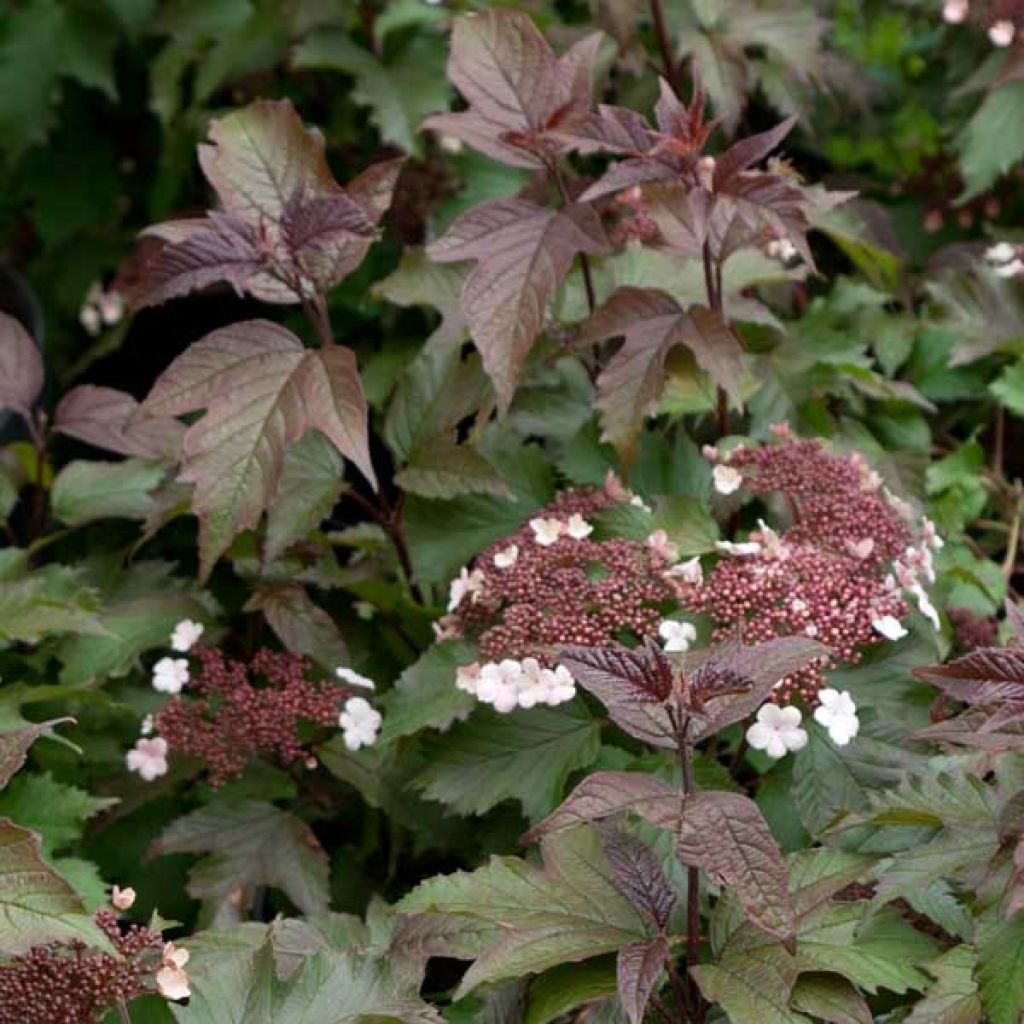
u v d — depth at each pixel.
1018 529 1.40
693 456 1.30
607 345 1.35
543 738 1.22
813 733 1.18
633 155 1.24
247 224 1.24
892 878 1.11
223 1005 1.12
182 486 1.30
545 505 1.30
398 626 1.31
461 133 1.27
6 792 1.23
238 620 1.36
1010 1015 1.08
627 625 1.20
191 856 1.30
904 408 1.40
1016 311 1.42
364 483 1.46
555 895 1.13
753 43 1.48
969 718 1.12
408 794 1.25
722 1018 1.12
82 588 1.28
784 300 1.44
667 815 1.08
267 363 1.23
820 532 1.22
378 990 1.12
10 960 1.11
